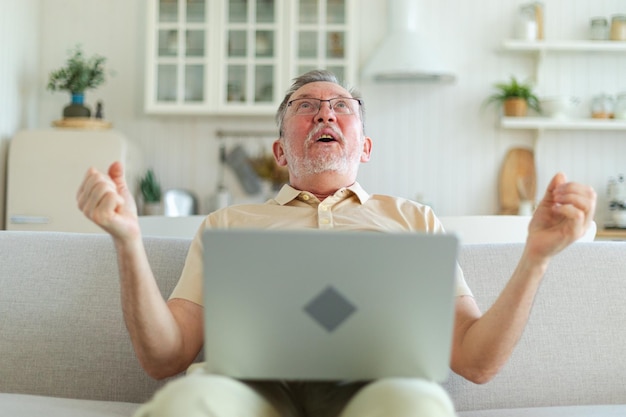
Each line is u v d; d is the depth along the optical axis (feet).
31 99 15.76
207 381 3.54
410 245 3.59
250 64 15.33
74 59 15.33
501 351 4.70
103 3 16.31
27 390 5.66
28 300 5.82
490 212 16.05
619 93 15.92
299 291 3.63
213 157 16.26
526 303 4.58
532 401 5.64
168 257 6.05
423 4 16.21
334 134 6.22
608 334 5.79
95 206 4.13
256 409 3.67
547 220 4.40
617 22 15.53
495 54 16.15
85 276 5.90
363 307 3.63
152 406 3.47
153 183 15.56
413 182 16.12
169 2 15.43
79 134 14.15
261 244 3.59
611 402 5.69
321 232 3.60
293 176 6.33
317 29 15.35
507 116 15.47
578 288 5.88
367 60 16.24
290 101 6.47
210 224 5.84
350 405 3.69
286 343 3.69
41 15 16.24
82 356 5.72
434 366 3.69
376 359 3.69
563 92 16.06
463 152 16.10
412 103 16.17
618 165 15.94
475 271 5.98
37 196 14.05
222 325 3.68
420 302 3.62
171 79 15.33
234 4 15.43
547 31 16.14
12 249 6.02
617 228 15.06
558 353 5.72
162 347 4.74
